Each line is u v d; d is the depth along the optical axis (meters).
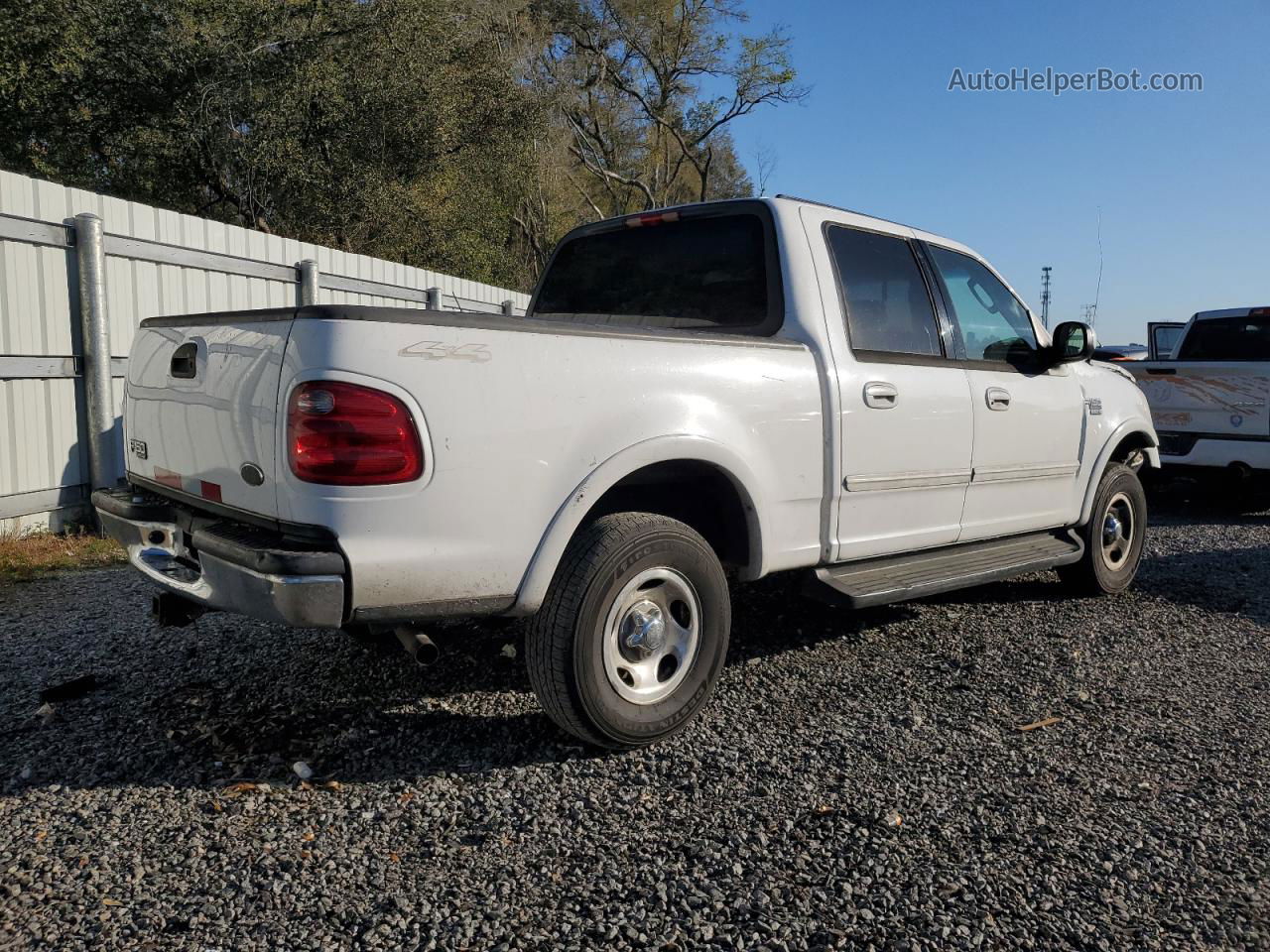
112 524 3.64
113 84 17.47
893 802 3.08
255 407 2.88
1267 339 9.67
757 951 2.32
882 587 4.07
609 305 4.71
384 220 20.83
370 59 20.11
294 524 2.79
